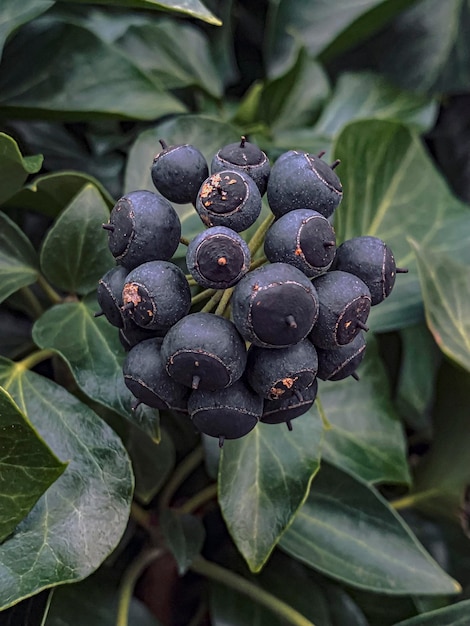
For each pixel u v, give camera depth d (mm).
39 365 162
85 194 134
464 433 165
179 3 124
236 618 146
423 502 171
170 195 108
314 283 100
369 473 153
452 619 134
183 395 104
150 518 152
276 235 97
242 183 99
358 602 160
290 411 107
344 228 162
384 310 163
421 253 152
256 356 100
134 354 104
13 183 131
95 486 118
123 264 104
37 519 114
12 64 154
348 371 109
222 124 149
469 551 171
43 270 134
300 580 153
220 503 124
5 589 107
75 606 136
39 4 141
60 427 122
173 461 148
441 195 171
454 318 151
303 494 126
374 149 165
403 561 140
